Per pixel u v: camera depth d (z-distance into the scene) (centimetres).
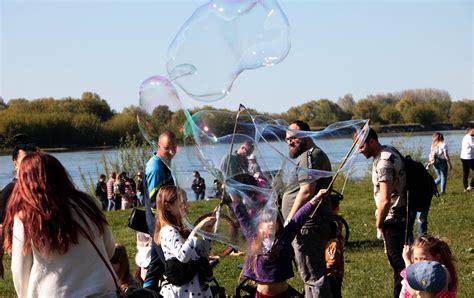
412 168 590
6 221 352
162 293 477
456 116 6216
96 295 345
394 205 593
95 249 351
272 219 482
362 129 564
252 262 527
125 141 2555
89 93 6362
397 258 591
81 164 4234
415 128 6034
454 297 448
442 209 1340
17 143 616
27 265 344
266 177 494
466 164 1617
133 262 938
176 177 491
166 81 583
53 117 5919
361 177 2006
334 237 611
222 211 478
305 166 537
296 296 585
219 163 486
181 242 471
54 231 338
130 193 2205
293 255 551
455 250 924
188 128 514
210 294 485
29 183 345
